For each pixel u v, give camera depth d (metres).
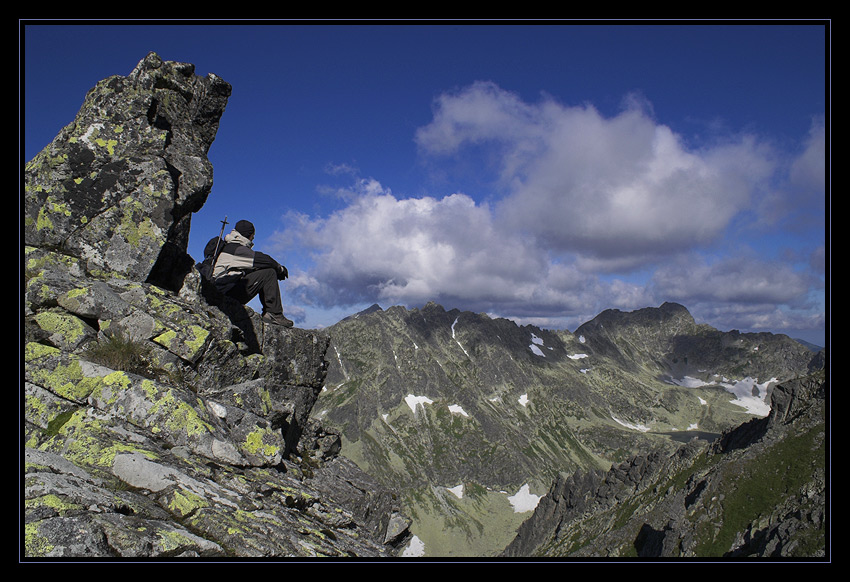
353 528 13.29
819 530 68.94
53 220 13.53
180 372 12.41
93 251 13.68
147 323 12.44
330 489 17.61
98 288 12.38
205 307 15.06
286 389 18.92
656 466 149.75
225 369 13.87
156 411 10.34
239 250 17.31
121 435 9.70
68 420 9.80
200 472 9.51
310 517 11.77
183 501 8.02
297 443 19.81
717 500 101.69
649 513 118.62
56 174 13.70
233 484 9.92
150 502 7.99
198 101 16.83
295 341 19.70
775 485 96.00
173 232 15.16
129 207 14.02
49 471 7.36
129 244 13.88
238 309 17.75
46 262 12.99
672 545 99.50
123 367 11.42
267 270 18.27
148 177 14.24
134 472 8.50
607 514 144.50
